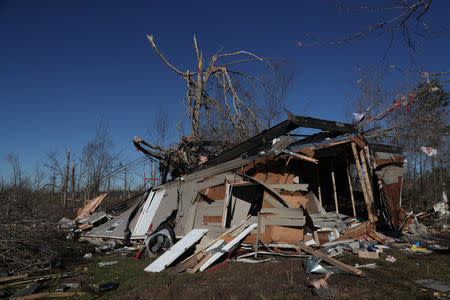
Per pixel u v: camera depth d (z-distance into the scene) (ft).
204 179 35.45
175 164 53.47
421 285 16.29
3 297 18.81
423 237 30.89
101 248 37.19
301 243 25.76
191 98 62.13
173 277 21.53
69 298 18.43
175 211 36.22
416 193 61.46
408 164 64.03
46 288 20.42
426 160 55.67
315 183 45.11
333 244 26.84
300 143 35.76
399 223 35.24
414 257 23.21
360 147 34.12
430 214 46.68
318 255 22.71
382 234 31.99
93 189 82.74
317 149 33.27
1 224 24.39
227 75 61.67
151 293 18.17
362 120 34.58
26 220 25.80
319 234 28.35
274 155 29.76
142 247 30.55
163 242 31.89
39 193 32.19
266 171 30.45
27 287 19.90
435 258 22.68
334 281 17.49
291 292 16.22
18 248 24.93
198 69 62.69
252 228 27.17
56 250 30.14
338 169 47.24
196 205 34.55
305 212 28.22
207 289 17.84
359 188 63.82
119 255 32.81
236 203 31.73
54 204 38.29
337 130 31.89
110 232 44.65
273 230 26.21
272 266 21.88
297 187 28.58
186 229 33.30
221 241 26.40
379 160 35.53
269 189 28.35
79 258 31.32
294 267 21.44
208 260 23.71
